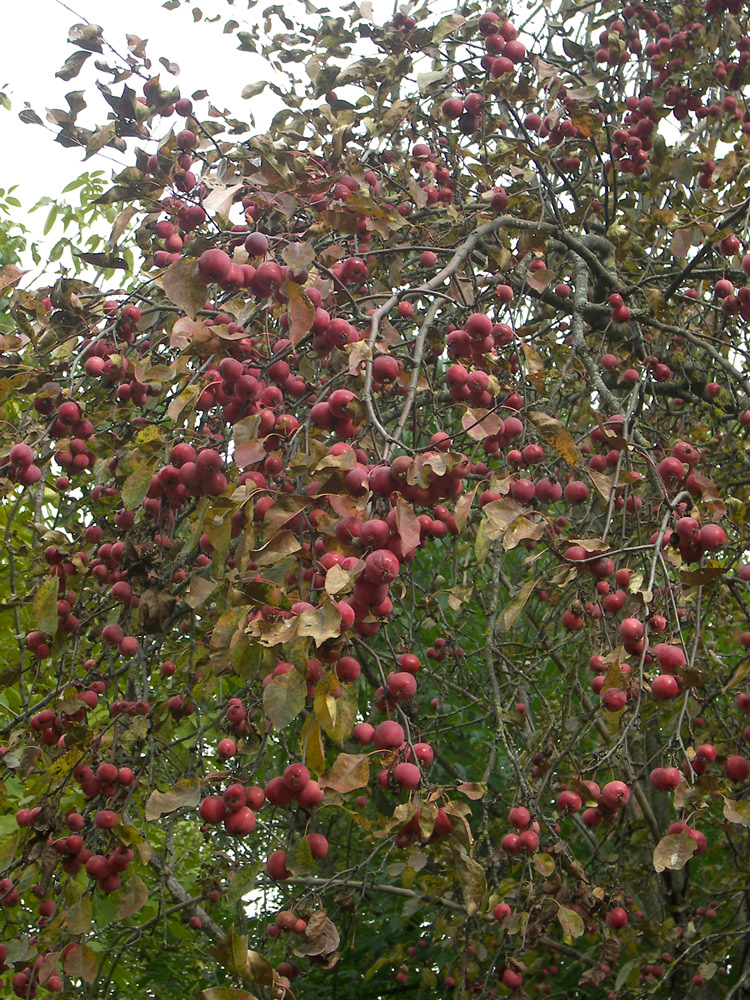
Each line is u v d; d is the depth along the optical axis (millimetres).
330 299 2836
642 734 3889
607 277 4387
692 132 4586
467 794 2234
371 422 2117
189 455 2555
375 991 5289
